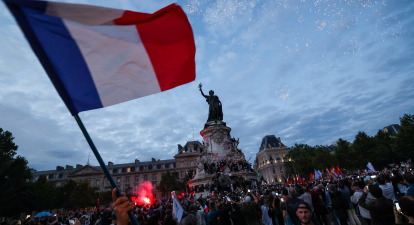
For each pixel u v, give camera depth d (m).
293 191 6.69
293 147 96.31
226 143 35.53
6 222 15.34
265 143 117.38
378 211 4.73
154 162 102.88
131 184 96.06
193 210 7.59
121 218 2.14
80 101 3.15
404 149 54.22
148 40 3.56
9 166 45.38
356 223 8.12
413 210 2.70
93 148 2.62
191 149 97.88
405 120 56.09
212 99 39.81
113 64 3.44
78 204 60.28
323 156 64.06
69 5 3.21
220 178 27.06
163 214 10.83
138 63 3.56
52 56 3.08
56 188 63.94
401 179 9.09
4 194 42.62
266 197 10.77
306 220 3.57
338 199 8.23
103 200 70.88
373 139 65.12
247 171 32.69
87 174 96.12
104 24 3.39
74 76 3.19
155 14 3.53
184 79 3.67
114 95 3.35
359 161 63.81
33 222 11.84
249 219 8.17
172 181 75.19
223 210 8.05
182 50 3.68
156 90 3.56
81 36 3.28
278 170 106.50
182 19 3.62
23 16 2.95
